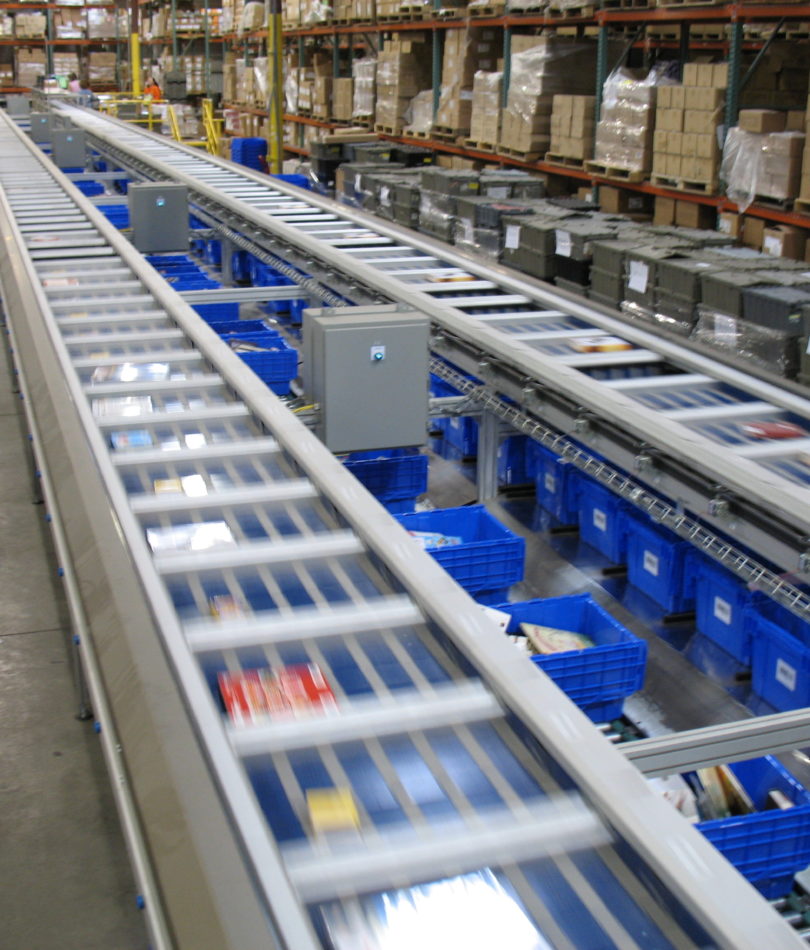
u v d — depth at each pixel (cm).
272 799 137
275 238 664
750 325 464
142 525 213
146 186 709
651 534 386
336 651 170
